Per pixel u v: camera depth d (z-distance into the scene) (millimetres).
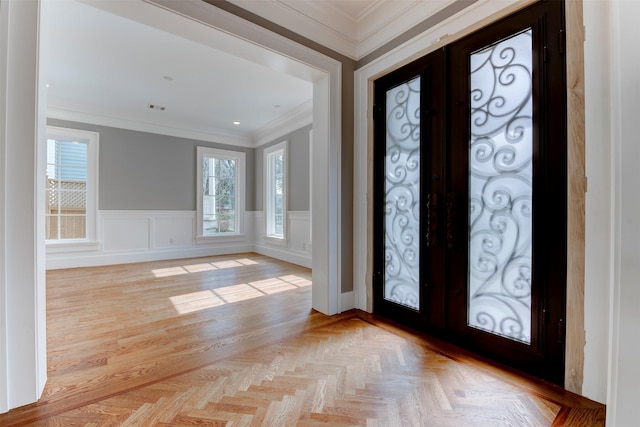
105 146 4914
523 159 1717
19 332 1372
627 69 1066
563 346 1552
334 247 2656
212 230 6125
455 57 2055
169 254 5547
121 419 1313
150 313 2674
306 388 1555
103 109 4805
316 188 2754
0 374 1322
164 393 1503
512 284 1772
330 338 2166
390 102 2545
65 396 1468
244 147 6434
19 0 1346
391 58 2449
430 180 2221
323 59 2533
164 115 5156
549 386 1563
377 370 1732
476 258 1959
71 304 2914
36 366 1418
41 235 1476
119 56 3145
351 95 2766
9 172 1331
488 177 1889
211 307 2850
